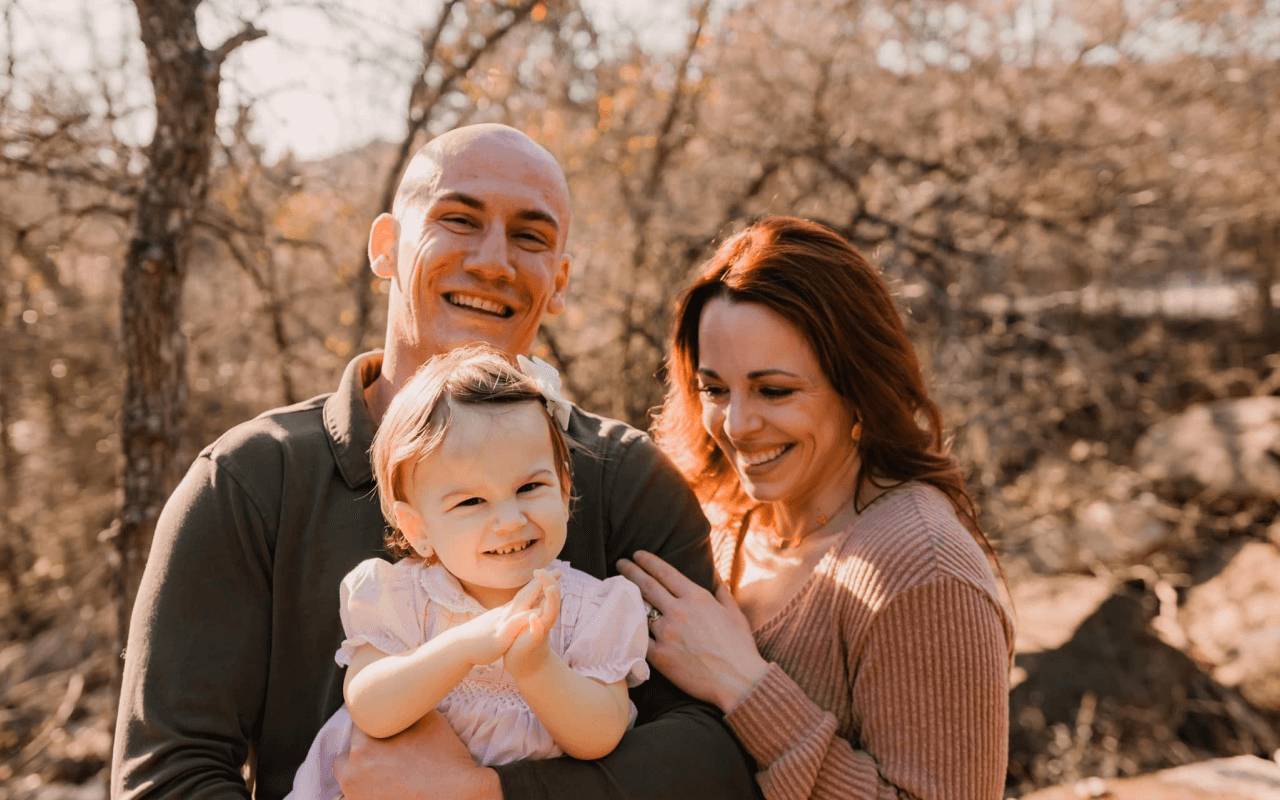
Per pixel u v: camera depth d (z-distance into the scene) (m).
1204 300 11.01
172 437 3.61
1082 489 7.82
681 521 2.03
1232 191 8.59
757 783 1.79
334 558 1.70
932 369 6.55
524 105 5.85
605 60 6.16
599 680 1.59
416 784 1.47
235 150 4.67
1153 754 5.83
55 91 4.54
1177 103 7.91
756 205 6.85
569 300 6.31
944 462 2.05
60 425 7.42
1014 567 7.29
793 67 7.22
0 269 5.72
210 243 6.57
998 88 7.37
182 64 3.53
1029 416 7.87
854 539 1.89
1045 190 7.42
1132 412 9.14
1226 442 8.55
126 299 3.56
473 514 1.53
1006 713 1.76
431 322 1.90
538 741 1.59
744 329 1.90
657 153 6.55
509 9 5.11
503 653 1.42
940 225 6.81
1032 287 8.62
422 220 1.88
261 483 1.71
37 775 5.77
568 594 1.68
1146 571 7.34
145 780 1.52
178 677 1.58
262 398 6.59
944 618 1.70
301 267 6.75
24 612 7.40
